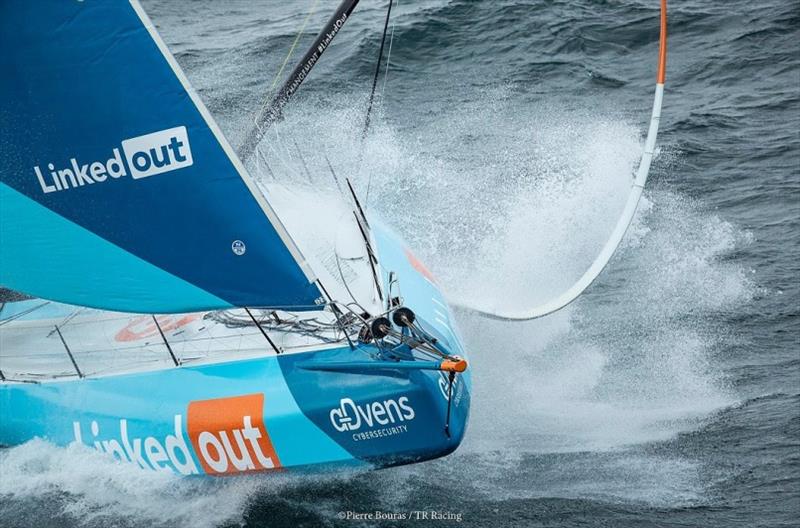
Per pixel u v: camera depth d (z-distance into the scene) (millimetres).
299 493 26391
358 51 59844
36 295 24703
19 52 22844
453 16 63906
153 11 73125
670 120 51719
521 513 25453
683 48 60344
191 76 58625
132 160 23328
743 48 59562
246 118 52562
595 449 28266
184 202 23531
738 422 29250
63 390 27812
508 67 58375
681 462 27484
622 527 24797
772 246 39875
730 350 33500
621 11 64875
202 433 25609
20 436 27844
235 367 26562
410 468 27359
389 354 25203
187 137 23141
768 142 49062
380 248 31422
